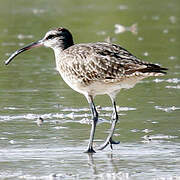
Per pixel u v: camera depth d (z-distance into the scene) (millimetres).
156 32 29891
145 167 12297
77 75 14391
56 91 18953
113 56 13977
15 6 38500
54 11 36469
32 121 15734
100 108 17000
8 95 18375
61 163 12648
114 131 14891
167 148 13562
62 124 15492
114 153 13336
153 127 15125
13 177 11766
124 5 39594
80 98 18125
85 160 12875
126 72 13766
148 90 19078
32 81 20188
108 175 11820
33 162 12711
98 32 29438
